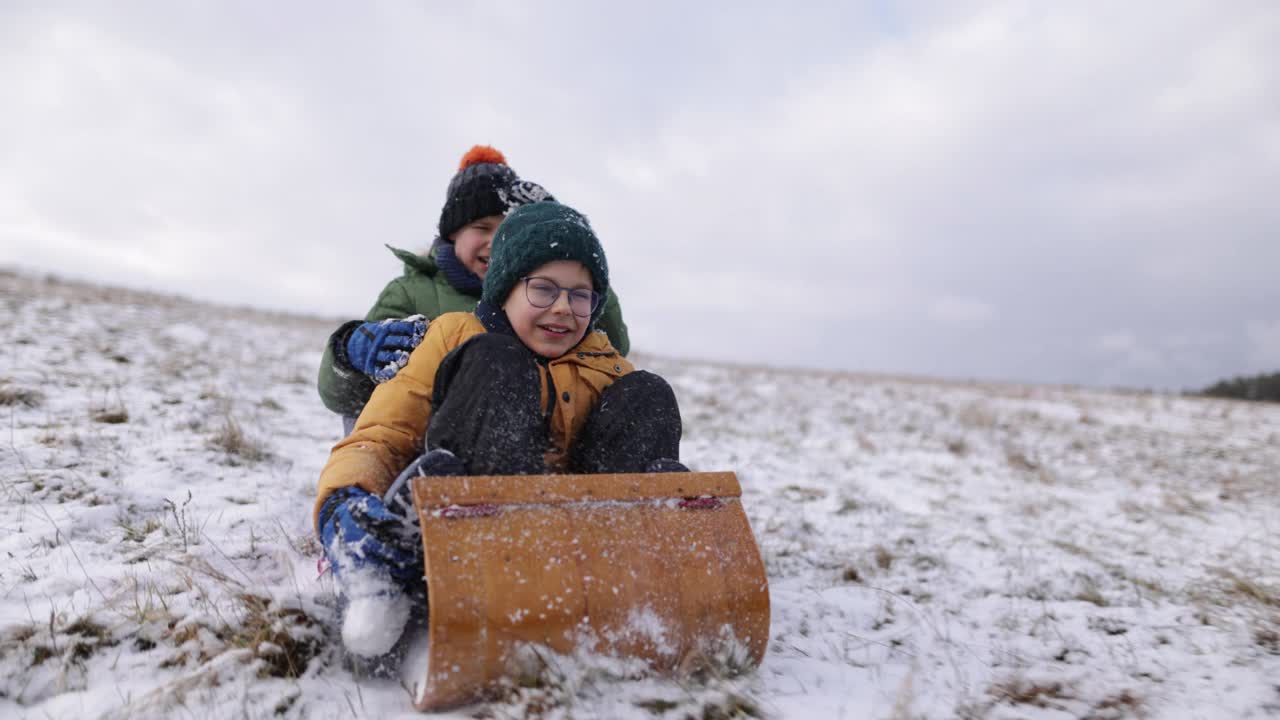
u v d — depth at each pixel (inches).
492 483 78.9
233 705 74.1
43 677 76.5
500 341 91.3
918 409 526.0
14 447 151.1
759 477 246.1
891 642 111.0
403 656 82.4
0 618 83.9
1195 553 183.8
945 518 209.3
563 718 74.9
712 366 855.7
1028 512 228.4
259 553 111.7
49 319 382.0
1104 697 93.3
